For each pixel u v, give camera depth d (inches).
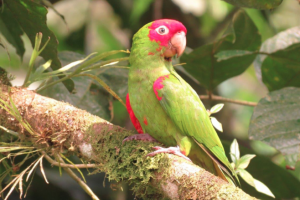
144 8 404.2
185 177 165.0
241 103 320.8
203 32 439.8
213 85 324.5
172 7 427.5
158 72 225.6
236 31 303.9
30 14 228.2
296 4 506.6
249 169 305.6
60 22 480.4
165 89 215.2
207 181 159.2
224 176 222.8
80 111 205.2
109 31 471.2
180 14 430.6
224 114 460.1
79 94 288.4
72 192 356.8
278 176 303.6
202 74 319.6
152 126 222.8
